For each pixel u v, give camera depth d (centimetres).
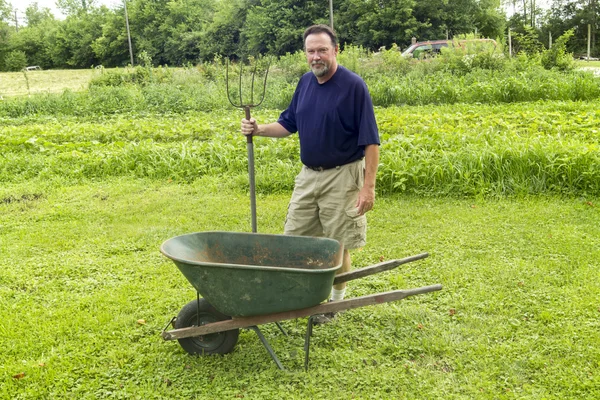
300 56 2312
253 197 409
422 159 777
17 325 429
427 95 1570
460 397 332
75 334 416
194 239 384
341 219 418
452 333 404
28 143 1059
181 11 6238
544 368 356
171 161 909
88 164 917
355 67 2050
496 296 455
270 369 365
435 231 614
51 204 761
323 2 4238
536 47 2275
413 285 488
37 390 347
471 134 951
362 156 416
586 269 494
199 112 1612
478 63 1947
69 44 7188
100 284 509
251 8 5012
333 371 361
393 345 389
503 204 692
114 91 1825
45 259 568
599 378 339
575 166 723
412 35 3812
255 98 1702
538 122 1052
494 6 4075
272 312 352
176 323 378
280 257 387
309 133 406
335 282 385
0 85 3148
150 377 361
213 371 366
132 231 644
